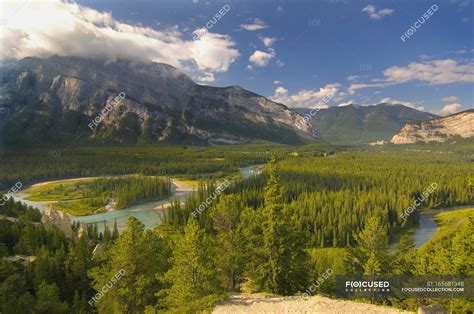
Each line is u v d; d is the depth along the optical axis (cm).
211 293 3011
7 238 6981
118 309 3300
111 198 16862
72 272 5391
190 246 3041
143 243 3609
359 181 15962
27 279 5203
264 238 3800
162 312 2959
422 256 4322
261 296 3325
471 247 3394
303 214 11025
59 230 7681
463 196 15175
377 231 4541
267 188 3981
